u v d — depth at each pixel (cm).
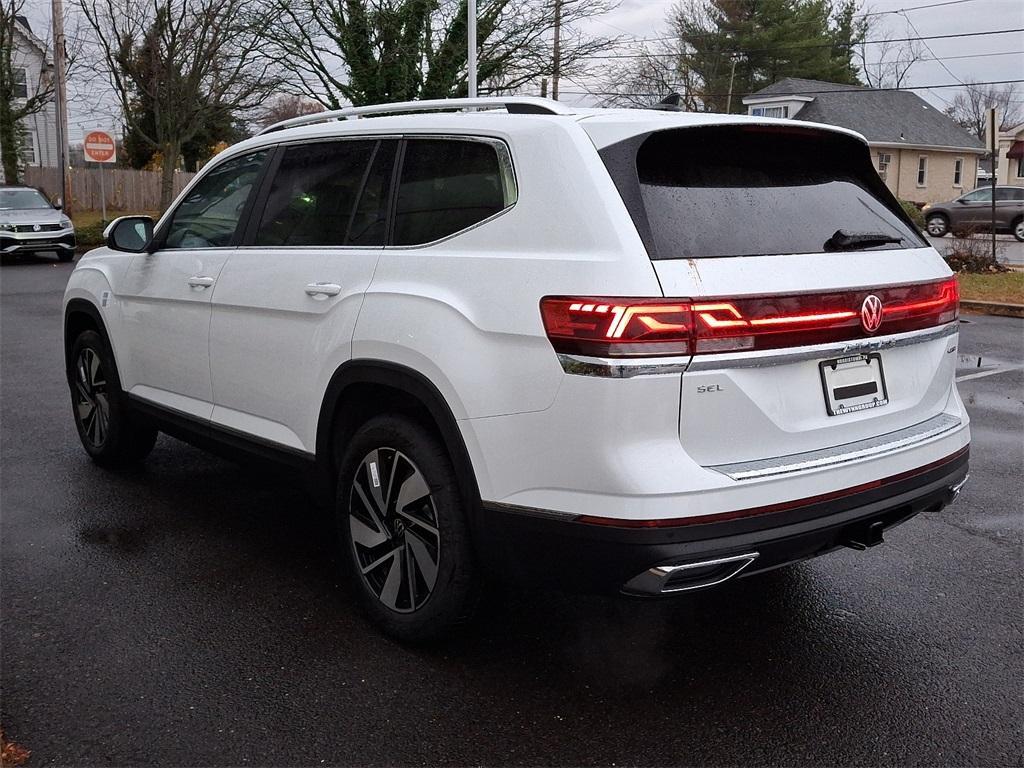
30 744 293
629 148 304
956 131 5269
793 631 377
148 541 464
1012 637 373
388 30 2269
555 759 290
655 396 281
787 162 345
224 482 560
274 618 382
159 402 499
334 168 401
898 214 371
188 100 2812
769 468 297
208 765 285
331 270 379
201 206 479
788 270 304
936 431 349
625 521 283
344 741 298
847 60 6212
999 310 1404
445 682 333
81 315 575
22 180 4034
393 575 357
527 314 299
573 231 298
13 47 3947
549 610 393
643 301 279
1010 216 3011
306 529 484
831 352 311
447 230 342
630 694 327
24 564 434
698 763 289
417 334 330
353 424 388
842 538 321
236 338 429
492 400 307
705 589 297
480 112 373
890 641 369
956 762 291
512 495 307
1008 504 539
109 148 2823
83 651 353
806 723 311
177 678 334
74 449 625
